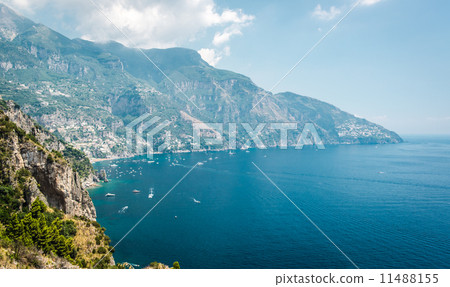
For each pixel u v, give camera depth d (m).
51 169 106.44
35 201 85.81
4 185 86.19
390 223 165.88
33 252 47.66
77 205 121.31
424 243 136.50
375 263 117.62
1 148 92.25
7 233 64.75
